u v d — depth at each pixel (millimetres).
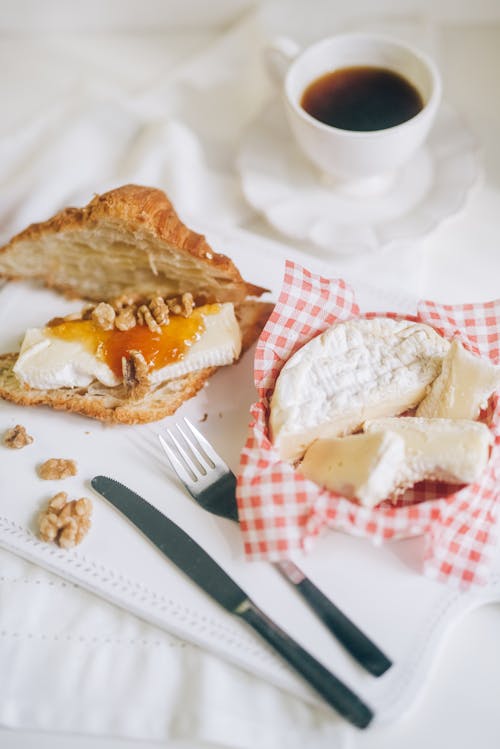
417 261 631
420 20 757
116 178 694
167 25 792
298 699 479
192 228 642
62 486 542
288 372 532
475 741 472
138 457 553
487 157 697
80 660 496
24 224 670
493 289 628
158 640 500
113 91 748
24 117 750
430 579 499
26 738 482
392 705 465
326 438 516
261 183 671
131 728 476
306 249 656
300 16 768
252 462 505
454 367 523
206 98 744
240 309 601
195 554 511
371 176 649
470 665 490
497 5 754
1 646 501
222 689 485
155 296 600
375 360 539
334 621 485
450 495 490
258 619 488
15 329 614
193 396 573
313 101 652
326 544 512
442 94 728
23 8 775
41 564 518
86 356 565
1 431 566
